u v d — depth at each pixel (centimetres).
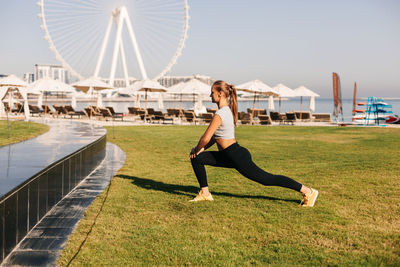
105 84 2402
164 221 336
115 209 372
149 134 1282
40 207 340
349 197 418
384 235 297
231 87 377
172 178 544
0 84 1636
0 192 258
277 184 377
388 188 459
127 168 632
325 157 748
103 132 781
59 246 279
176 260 253
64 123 1104
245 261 251
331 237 294
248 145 970
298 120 2186
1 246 249
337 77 1938
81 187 484
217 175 562
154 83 2286
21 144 548
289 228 315
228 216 349
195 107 2238
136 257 258
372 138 1127
